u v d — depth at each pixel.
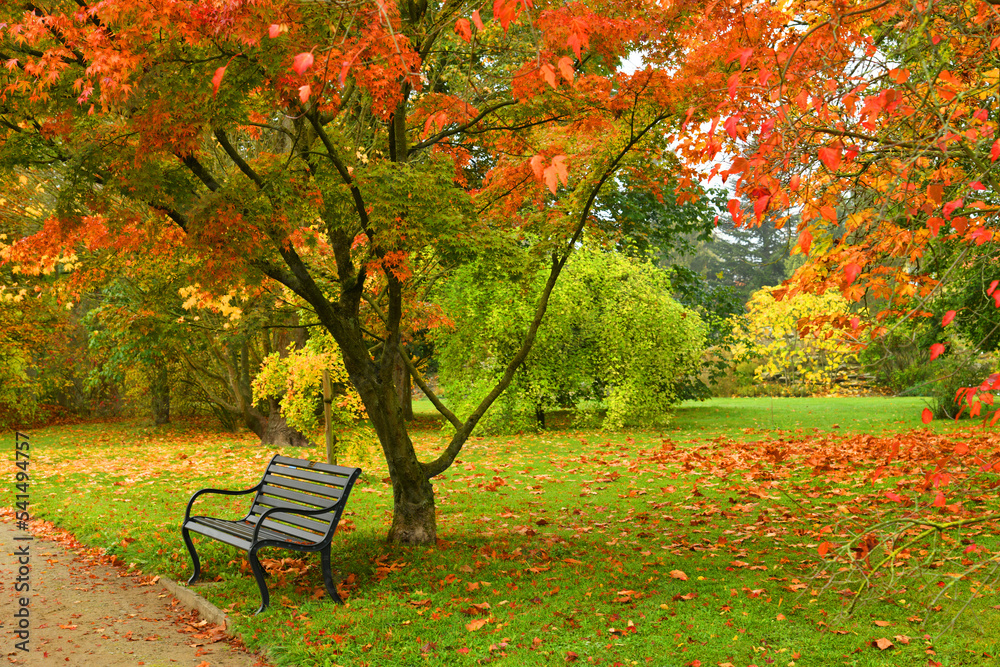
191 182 5.23
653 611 4.44
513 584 5.09
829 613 4.31
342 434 9.99
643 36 5.12
